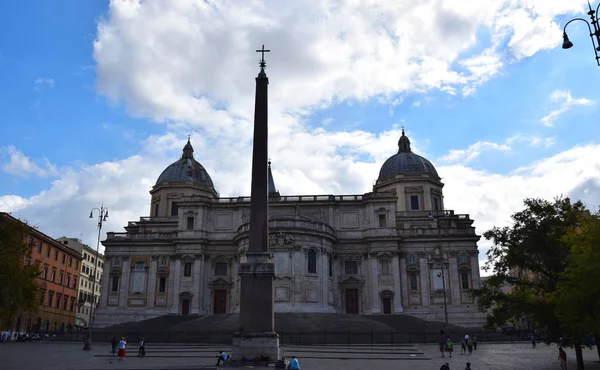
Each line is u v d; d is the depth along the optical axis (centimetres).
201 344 5262
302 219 7300
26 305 3794
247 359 3077
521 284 3503
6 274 3559
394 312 7625
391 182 9256
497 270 3541
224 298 7975
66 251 9625
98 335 6112
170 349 4791
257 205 3344
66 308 9612
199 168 10075
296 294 6925
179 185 9588
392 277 7769
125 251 8256
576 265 2980
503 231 3538
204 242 8100
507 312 3381
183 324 6338
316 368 3362
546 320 3250
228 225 8262
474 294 3578
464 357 4309
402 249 7988
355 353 4491
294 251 7081
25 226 4116
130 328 6825
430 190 9156
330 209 8194
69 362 3641
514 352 4794
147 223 9112
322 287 7181
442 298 7706
